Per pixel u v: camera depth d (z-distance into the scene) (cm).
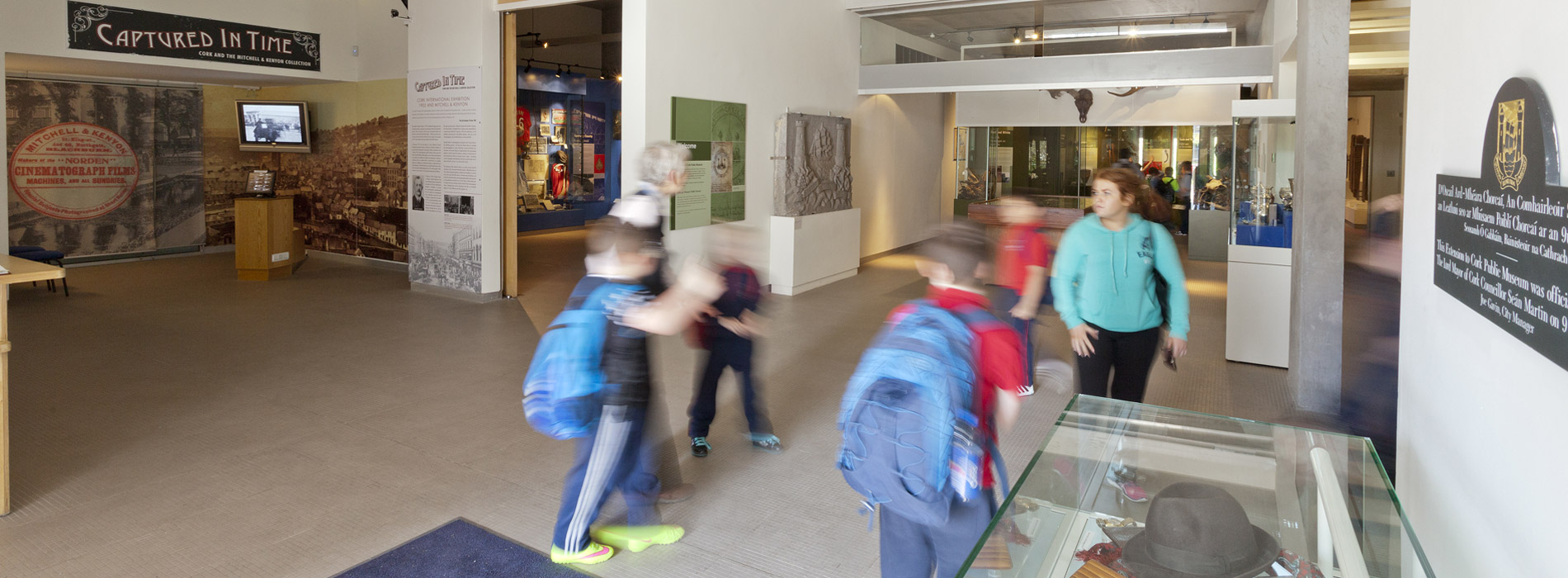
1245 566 167
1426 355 270
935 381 219
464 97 955
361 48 1251
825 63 1180
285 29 1182
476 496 417
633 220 348
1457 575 237
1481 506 215
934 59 1231
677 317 331
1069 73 1143
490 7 938
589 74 1970
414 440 498
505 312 907
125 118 1277
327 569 342
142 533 372
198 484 429
